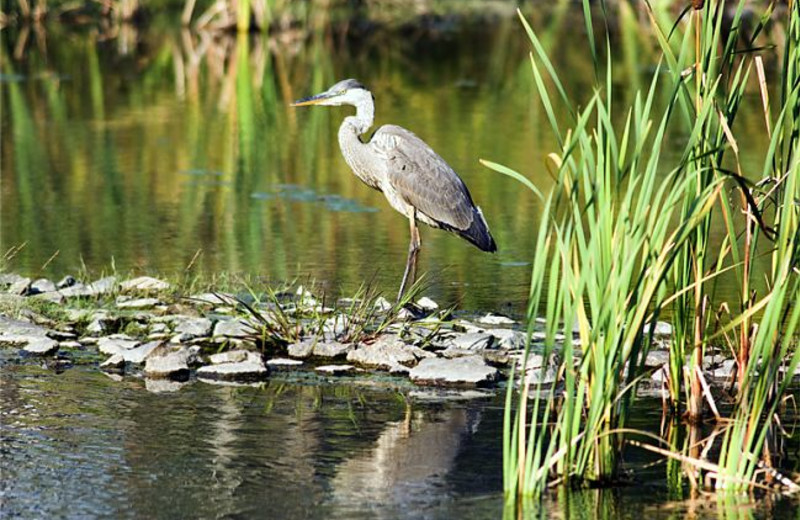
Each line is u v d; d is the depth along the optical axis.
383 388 10.97
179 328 12.63
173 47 41.34
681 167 8.10
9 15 46.28
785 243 8.32
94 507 8.17
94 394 10.67
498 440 9.55
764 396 8.32
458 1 54.31
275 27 46.03
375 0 52.28
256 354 11.71
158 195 20.80
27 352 11.89
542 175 22.31
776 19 35.00
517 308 13.94
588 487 8.54
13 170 22.64
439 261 16.41
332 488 8.55
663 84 33.38
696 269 9.64
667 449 9.32
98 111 29.53
